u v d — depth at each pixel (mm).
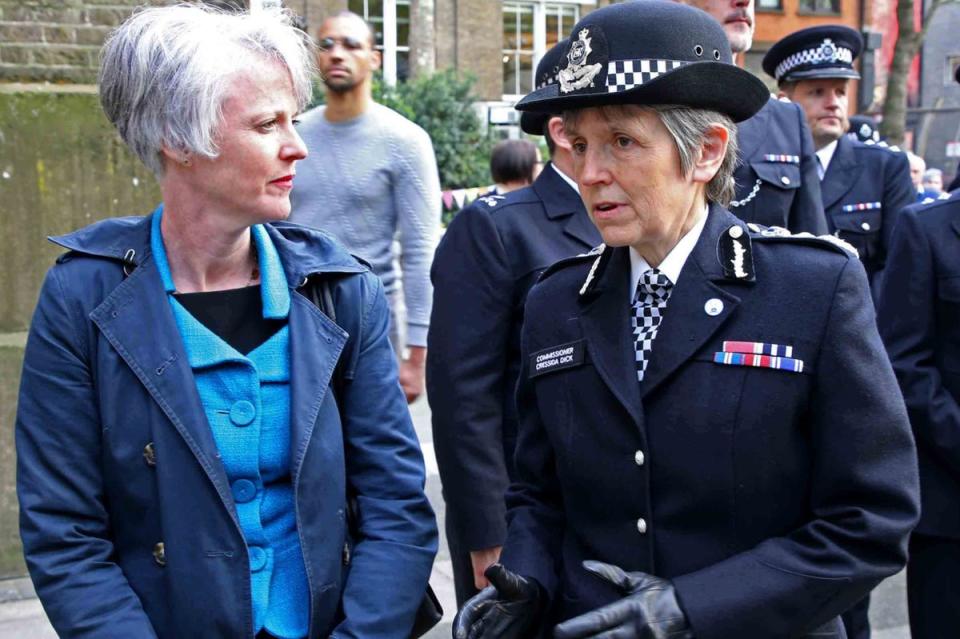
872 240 4176
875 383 1749
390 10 17188
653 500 1832
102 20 4008
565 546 2006
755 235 1854
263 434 1833
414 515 1948
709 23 1822
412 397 4004
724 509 1779
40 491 1781
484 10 18219
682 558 1805
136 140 1798
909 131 20969
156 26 1750
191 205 1814
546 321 1988
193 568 1761
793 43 4238
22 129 3908
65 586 1757
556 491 2078
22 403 1818
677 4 1809
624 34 1748
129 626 1740
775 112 3311
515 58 19469
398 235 4031
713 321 1791
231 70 1729
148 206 4086
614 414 1855
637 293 1901
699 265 1829
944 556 2877
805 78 4188
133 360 1775
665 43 1748
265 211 1802
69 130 3963
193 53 1720
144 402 1781
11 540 4012
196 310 1846
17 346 3955
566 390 1929
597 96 1722
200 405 1782
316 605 1832
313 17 16250
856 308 1763
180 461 1766
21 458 1807
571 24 19797
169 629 1789
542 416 1979
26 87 3932
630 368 1843
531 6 19484
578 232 2775
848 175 4211
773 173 3201
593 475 1879
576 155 1839
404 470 1945
